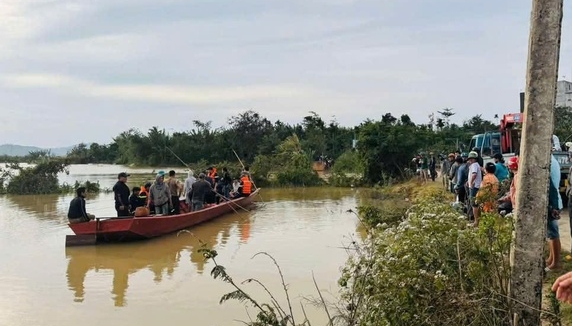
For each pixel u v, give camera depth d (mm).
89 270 12203
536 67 4160
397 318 4883
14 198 30844
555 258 7383
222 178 23688
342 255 12781
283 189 34719
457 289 4828
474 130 49469
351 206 23547
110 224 15273
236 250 13938
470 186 11688
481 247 5156
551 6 4105
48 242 15945
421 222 5746
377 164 34219
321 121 61969
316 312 8242
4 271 12125
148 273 11805
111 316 8734
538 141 4160
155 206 17422
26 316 8805
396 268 5105
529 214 4195
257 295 9570
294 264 11938
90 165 90375
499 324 4344
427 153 33094
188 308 9039
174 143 72812
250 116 64750
